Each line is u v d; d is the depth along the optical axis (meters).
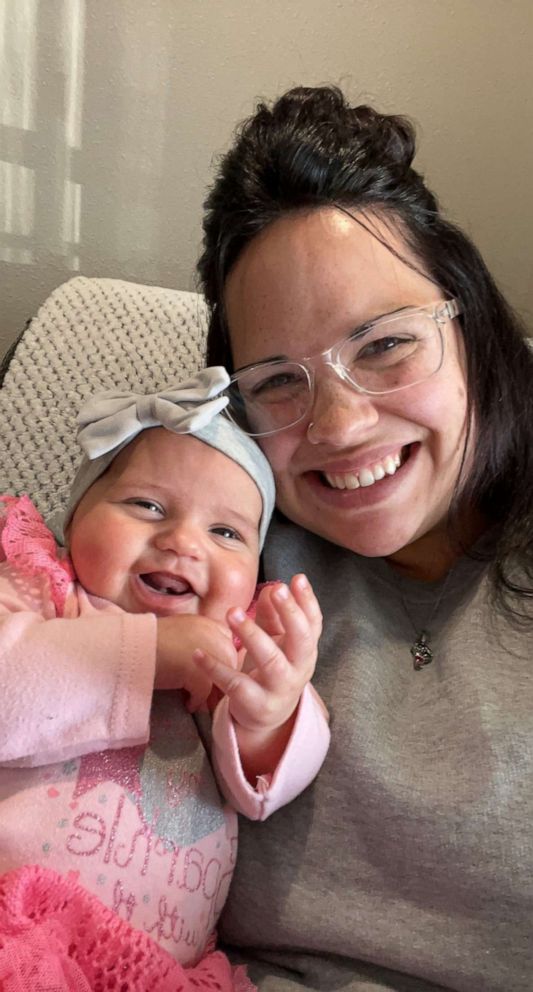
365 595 0.84
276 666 0.64
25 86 1.39
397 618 0.84
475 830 0.66
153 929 0.65
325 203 0.75
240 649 0.77
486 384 0.84
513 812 0.66
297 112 0.81
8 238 1.46
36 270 1.48
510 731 0.69
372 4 1.37
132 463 0.79
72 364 1.15
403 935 0.68
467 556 0.85
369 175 0.76
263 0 1.37
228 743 0.68
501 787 0.67
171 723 0.73
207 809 0.72
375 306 0.74
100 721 0.66
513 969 0.66
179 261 1.50
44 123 1.41
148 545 0.75
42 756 0.66
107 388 1.12
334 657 0.79
